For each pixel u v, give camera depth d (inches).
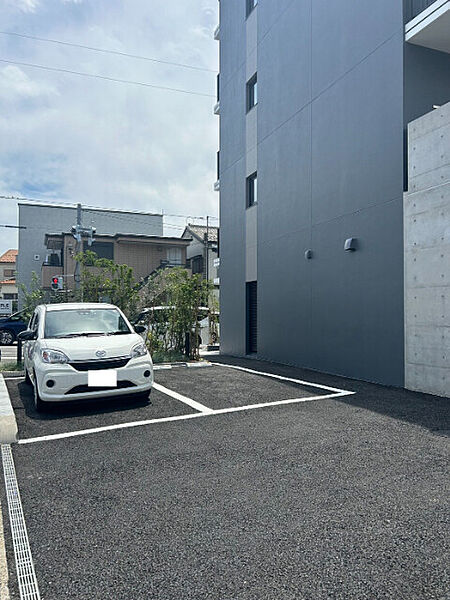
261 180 479.2
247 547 100.9
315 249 377.4
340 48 346.6
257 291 483.2
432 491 129.0
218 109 621.9
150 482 139.4
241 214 531.5
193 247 1232.2
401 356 285.9
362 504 121.3
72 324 271.3
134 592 85.7
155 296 493.0
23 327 785.6
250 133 510.0
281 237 434.3
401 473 142.6
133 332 275.0
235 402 249.8
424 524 109.9
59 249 1216.2
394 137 291.9
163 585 87.6
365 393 269.6
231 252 558.3
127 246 1138.7
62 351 230.1
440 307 255.9
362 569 91.4
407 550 98.3
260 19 487.5
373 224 309.9
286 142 427.2
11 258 1910.7
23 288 547.8
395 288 290.2
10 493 133.3
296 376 343.3
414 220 273.6
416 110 288.8
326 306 362.3
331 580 88.0
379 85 305.4
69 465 155.6
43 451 171.0
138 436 187.9
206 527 110.4
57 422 212.8
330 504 121.6
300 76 403.5
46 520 116.0
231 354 552.1
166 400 257.1
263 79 478.0
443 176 253.9
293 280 412.2
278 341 438.6
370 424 200.1
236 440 179.9
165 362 436.5
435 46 291.1
